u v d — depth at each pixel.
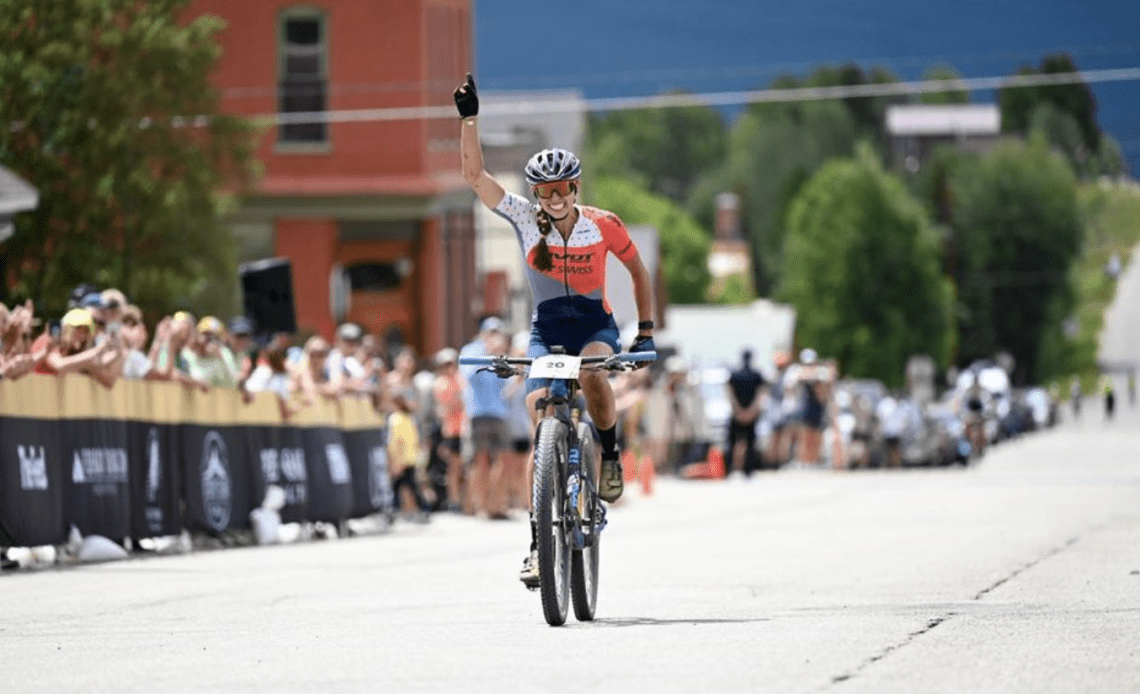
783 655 15.18
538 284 18.12
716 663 14.75
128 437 29.62
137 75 55.78
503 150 113.31
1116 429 164.38
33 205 48.94
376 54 78.06
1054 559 24.92
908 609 18.88
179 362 31.98
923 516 36.88
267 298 36.16
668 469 67.69
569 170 17.67
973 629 16.94
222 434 32.69
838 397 84.38
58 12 54.69
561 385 17.94
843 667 14.41
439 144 81.31
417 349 78.75
